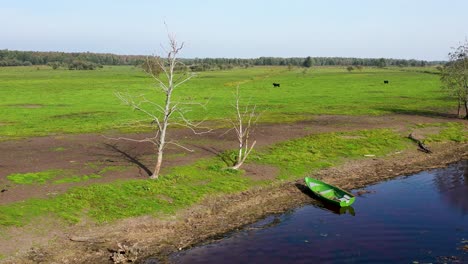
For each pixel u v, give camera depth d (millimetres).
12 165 34281
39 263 20984
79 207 26328
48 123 56656
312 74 183000
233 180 33188
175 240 24031
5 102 80000
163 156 38062
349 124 55875
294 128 52562
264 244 23344
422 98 86625
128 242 23516
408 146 46688
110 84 121000
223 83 127438
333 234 24578
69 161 35875
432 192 32656
